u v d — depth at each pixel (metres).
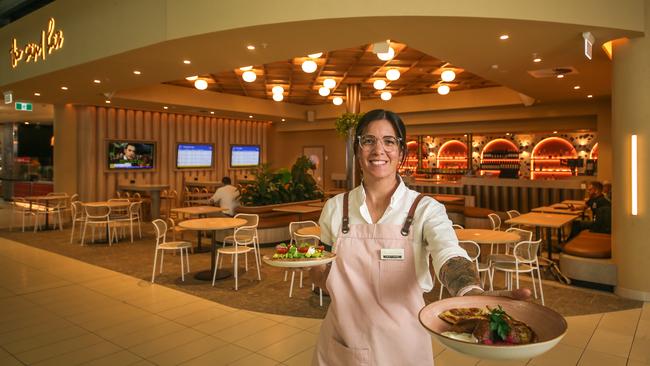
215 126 14.70
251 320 4.46
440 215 1.29
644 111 5.03
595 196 7.57
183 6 5.27
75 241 8.90
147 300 5.13
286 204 9.16
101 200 11.95
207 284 5.82
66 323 4.38
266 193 8.94
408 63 8.34
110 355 3.64
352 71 9.05
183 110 12.47
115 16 6.03
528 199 11.20
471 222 9.67
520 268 5.04
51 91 9.16
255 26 4.87
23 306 4.90
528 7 4.50
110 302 5.05
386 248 1.33
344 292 1.38
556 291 5.52
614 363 3.48
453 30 4.91
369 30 4.96
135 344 3.87
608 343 3.87
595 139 12.49
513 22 4.61
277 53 5.99
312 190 10.22
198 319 4.49
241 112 12.84
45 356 3.62
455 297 1.04
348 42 5.45
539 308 0.96
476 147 14.30
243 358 3.58
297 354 3.66
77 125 11.70
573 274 5.78
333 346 1.39
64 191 11.58
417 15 4.44
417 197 1.36
